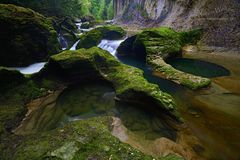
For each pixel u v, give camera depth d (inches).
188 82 534.0
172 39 821.2
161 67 655.8
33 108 442.9
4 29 657.0
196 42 885.2
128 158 278.1
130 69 565.3
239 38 768.3
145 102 432.5
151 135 345.4
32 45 730.8
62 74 545.6
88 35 965.2
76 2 2282.2
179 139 332.5
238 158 286.5
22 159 281.3
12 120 383.9
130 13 1900.8
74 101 472.4
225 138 328.2
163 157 285.7
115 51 927.0
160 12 1403.8
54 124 384.2
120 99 465.7
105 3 3614.7
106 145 299.6
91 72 565.6
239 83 527.2
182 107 425.4
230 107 418.6
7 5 709.3
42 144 309.3
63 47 949.8
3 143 321.7
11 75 463.2
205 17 943.7
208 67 649.6
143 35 822.5
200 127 357.7
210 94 479.8
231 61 688.4
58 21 1264.8
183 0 1149.1
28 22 722.8
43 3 1384.1
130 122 386.0
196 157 290.7
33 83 502.0
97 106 448.5
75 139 313.4
